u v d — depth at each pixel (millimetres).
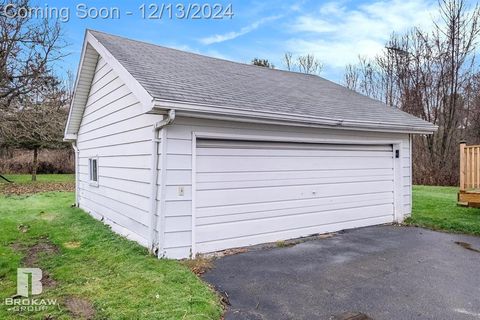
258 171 5801
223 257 5039
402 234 6645
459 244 5875
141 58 6199
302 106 6340
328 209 6781
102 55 6383
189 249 4965
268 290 3838
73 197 11727
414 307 3426
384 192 7742
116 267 4434
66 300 3551
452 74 16812
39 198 11477
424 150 17375
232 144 5496
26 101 14891
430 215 8031
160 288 3684
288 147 6188
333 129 6656
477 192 7703
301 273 4391
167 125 4734
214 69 7512
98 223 7230
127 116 6039
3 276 4355
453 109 16812
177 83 5273
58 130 16031
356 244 5855
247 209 5668
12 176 19547
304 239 6188
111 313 3152
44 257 5074
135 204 5672
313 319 3174
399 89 19250
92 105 8195
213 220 5289
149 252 4898
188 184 4953
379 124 6910
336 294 3742
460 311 3340
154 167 4852
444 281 4137
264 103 5707
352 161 7172
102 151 7500
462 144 7984
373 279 4199
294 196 6273
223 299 3584
